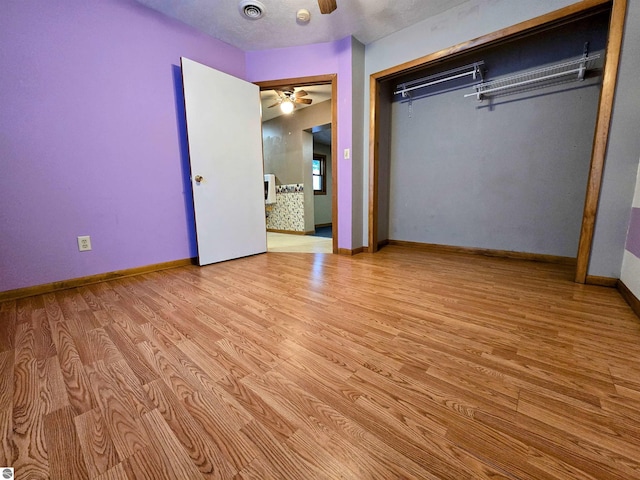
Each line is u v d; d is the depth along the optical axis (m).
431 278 2.24
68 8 1.90
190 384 1.00
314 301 1.78
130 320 1.51
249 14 2.38
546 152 2.60
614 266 1.89
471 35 2.29
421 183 3.43
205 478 0.66
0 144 1.71
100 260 2.17
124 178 2.25
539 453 0.72
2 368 1.09
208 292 1.95
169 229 2.57
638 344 1.23
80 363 1.13
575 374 1.04
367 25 2.59
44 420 0.84
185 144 2.62
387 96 3.46
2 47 1.69
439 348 1.22
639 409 0.86
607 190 1.85
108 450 0.74
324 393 0.95
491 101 2.83
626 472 0.67
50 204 1.92
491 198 2.94
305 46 2.93
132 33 2.20
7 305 1.71
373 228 3.24
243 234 3.04
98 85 2.06
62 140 1.93
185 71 2.41
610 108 1.77
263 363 1.13
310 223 5.41
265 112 5.19
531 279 2.17
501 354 1.17
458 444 0.75
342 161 3.07
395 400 0.92
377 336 1.33
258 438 0.78
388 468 0.69
